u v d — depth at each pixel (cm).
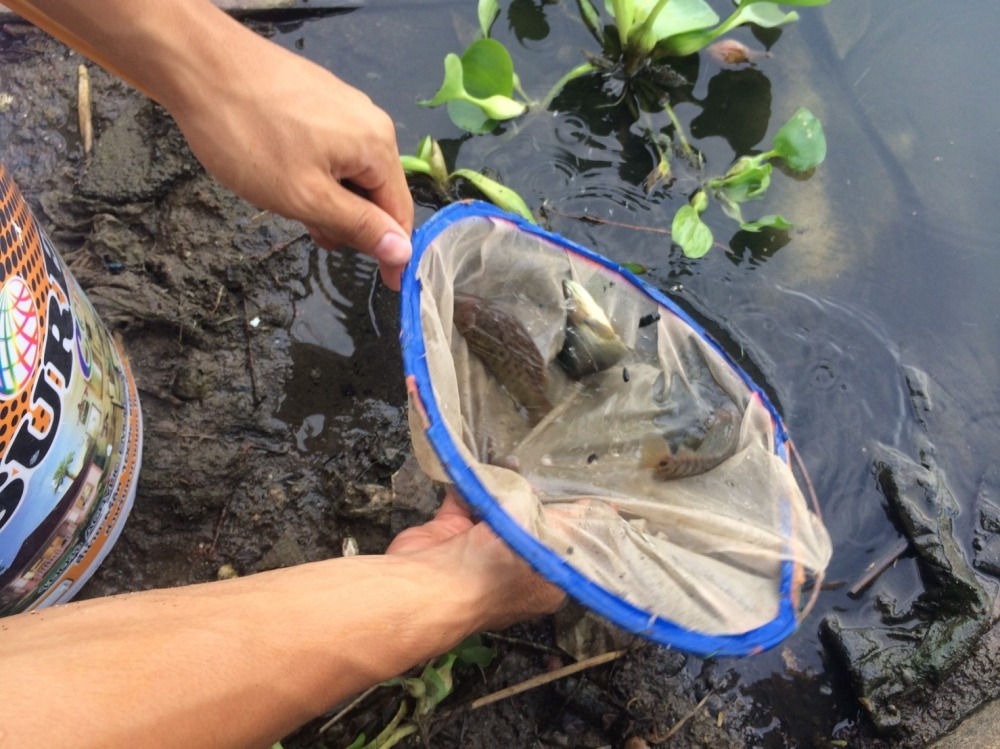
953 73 98
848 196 91
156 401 77
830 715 71
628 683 71
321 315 81
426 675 65
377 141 60
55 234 83
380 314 82
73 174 85
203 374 78
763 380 83
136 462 69
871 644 73
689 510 64
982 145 93
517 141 92
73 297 59
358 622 51
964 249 89
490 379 70
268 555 73
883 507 78
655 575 57
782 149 89
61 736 41
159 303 79
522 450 67
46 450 55
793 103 95
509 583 57
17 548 55
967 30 100
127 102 87
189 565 72
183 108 57
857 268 87
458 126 91
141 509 73
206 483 74
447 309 62
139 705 43
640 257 87
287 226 83
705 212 89
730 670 72
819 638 74
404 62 95
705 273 86
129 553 72
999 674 72
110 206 83
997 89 96
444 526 63
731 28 99
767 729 71
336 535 74
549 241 68
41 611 48
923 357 84
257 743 48
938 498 77
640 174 91
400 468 75
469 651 67
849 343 84
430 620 54
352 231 61
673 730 69
